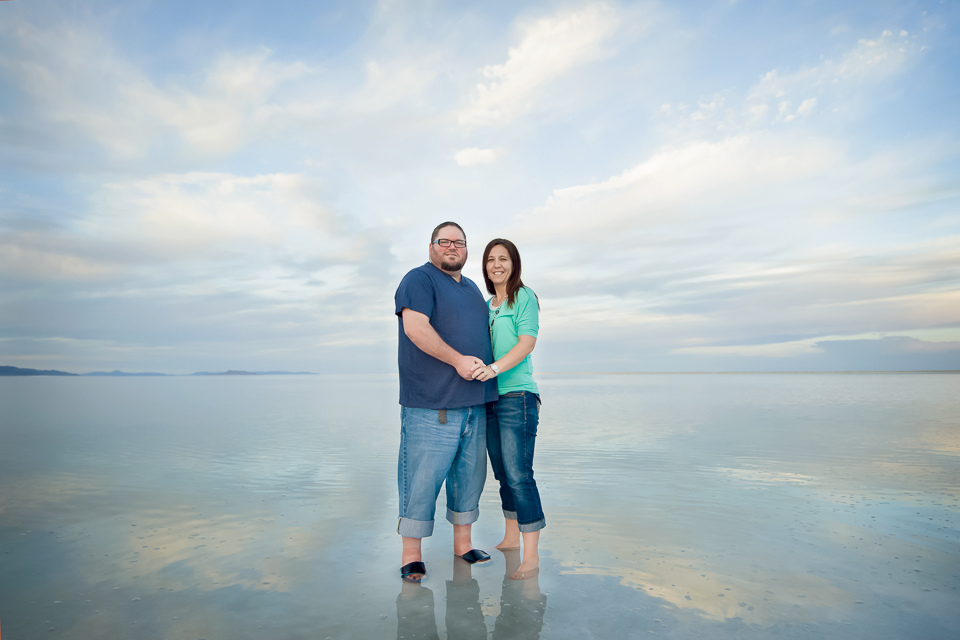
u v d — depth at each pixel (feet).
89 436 20.97
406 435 7.23
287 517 9.51
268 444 18.52
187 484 12.24
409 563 6.76
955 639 4.93
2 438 20.49
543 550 7.64
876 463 14.12
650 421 25.20
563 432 21.15
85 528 8.84
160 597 6.03
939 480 12.09
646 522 9.02
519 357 7.07
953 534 8.25
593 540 8.07
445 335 7.23
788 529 8.56
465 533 7.60
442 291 7.32
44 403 42.78
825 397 43.24
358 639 4.99
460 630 5.17
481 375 6.72
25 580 6.56
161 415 30.76
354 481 12.55
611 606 5.71
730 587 6.22
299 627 5.26
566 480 12.37
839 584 6.29
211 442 19.08
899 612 5.52
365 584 6.44
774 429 21.62
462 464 7.47
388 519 9.37
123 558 7.39
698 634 5.05
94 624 5.33
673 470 13.44
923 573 6.64
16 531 8.66
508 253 7.64
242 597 6.03
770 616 5.44
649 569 6.84
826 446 17.03
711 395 49.01
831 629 5.14
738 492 11.09
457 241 7.45
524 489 6.99
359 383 130.62
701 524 8.87
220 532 8.63
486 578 6.63
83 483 12.38
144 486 12.07
